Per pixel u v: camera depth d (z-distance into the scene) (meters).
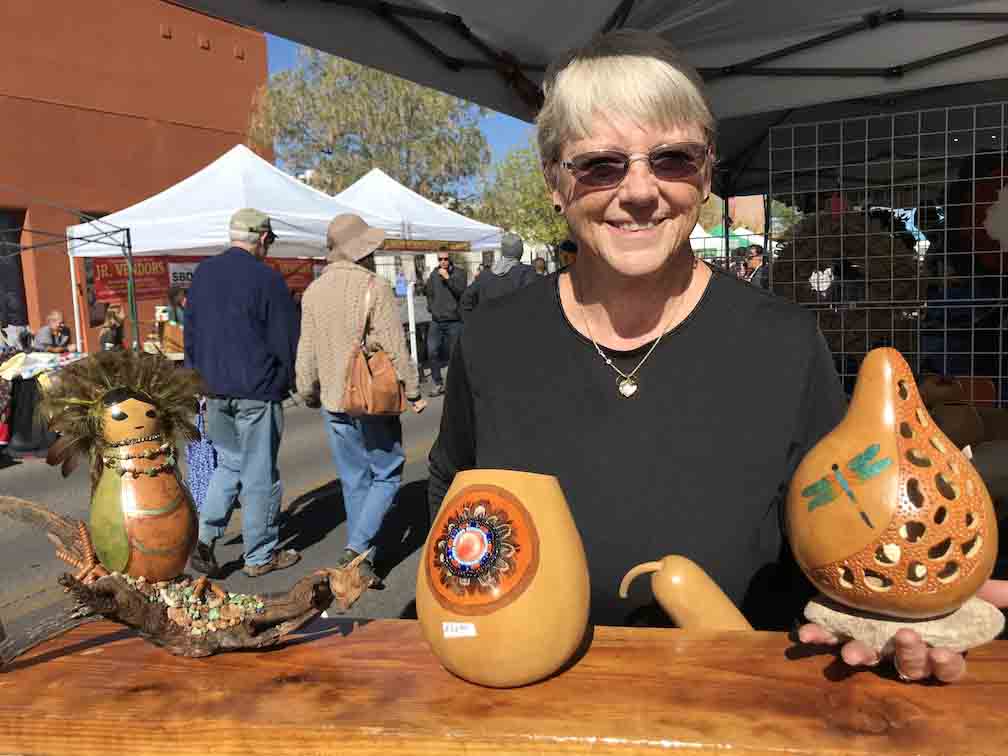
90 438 0.84
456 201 28.22
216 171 8.26
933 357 3.15
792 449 1.12
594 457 1.15
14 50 15.77
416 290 14.66
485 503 0.76
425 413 8.60
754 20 3.00
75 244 8.28
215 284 3.60
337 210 8.79
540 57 3.23
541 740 0.65
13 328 11.81
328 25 2.63
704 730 0.65
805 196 3.98
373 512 3.70
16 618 3.31
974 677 0.72
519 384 1.22
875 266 3.02
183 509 0.86
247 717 0.71
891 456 0.66
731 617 0.92
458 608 0.73
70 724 0.72
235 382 3.61
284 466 6.25
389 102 24.06
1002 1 2.79
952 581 0.64
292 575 3.79
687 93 1.05
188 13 19.11
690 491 1.11
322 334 3.56
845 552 0.66
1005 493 1.78
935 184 3.32
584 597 0.75
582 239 1.13
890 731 0.64
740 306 1.16
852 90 3.38
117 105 17.69
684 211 1.08
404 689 0.75
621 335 1.18
